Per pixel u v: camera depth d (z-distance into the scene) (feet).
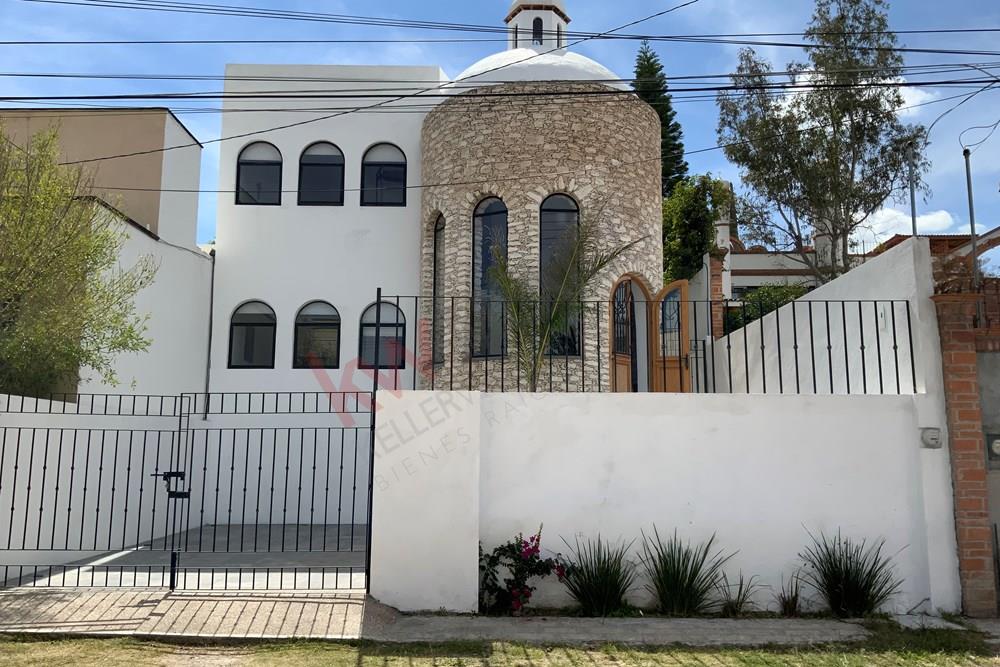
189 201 47.09
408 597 22.36
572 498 23.20
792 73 52.31
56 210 28.63
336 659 18.21
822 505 23.18
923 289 23.75
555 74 43.75
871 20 59.98
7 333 27.50
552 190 41.83
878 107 59.26
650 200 44.83
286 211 50.52
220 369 48.78
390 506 22.75
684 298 42.98
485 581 22.84
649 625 21.33
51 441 30.17
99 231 32.07
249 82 51.52
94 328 30.22
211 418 47.34
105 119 44.29
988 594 22.33
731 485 23.26
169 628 20.16
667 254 61.82
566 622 21.59
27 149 29.96
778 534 23.08
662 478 23.27
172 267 44.09
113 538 34.96
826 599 22.74
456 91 44.73
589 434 23.41
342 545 36.86
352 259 49.98
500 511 23.15
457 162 43.75
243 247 50.21
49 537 29.84
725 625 21.35
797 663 18.29
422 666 17.83
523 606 22.88
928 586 22.71
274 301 49.67
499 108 43.04
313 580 26.89
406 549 22.54
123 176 43.60
